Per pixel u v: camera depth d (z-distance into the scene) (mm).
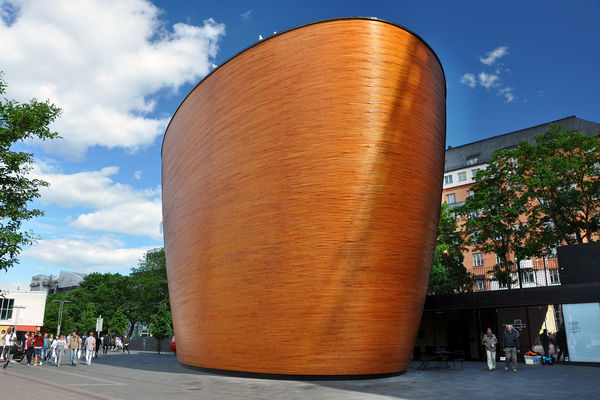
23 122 16438
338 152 11383
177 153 16859
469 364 17125
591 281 16875
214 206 13508
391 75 11883
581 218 26000
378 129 11547
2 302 51625
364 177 11328
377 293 11297
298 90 11883
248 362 11875
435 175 13008
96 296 55688
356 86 11602
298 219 11367
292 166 11633
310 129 11594
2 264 15578
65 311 63438
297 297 11172
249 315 11891
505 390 9453
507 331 14164
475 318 19312
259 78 12656
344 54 11766
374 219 11336
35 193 17016
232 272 12508
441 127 13656
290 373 11180
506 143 49750
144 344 42062
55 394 9078
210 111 14305
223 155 13414
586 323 16125
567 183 25625
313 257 11156
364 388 9789
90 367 17688
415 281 12195
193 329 14422
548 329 17094
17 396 8750
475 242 28984
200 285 13906
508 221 27516
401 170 11789
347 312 11055
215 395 8867
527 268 33250
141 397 8578
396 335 11641
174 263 16656
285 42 12352
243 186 12555
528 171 28266
